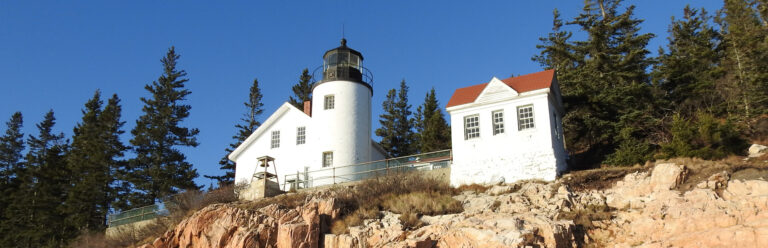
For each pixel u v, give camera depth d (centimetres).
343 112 3759
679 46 4544
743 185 2023
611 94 3356
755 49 3338
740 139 2638
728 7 4272
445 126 5025
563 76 4034
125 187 4822
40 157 5078
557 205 2280
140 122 4975
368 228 2309
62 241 4225
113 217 3731
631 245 1941
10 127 5862
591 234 2080
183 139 5084
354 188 2916
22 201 4656
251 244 2411
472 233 2045
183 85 5362
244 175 3903
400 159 3319
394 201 2564
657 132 3062
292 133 3853
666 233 1923
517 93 2886
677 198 2064
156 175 4684
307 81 6347
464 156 2941
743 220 1814
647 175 2381
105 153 4872
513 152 2806
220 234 2561
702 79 3438
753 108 3038
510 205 2370
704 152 2478
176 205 3250
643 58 4075
